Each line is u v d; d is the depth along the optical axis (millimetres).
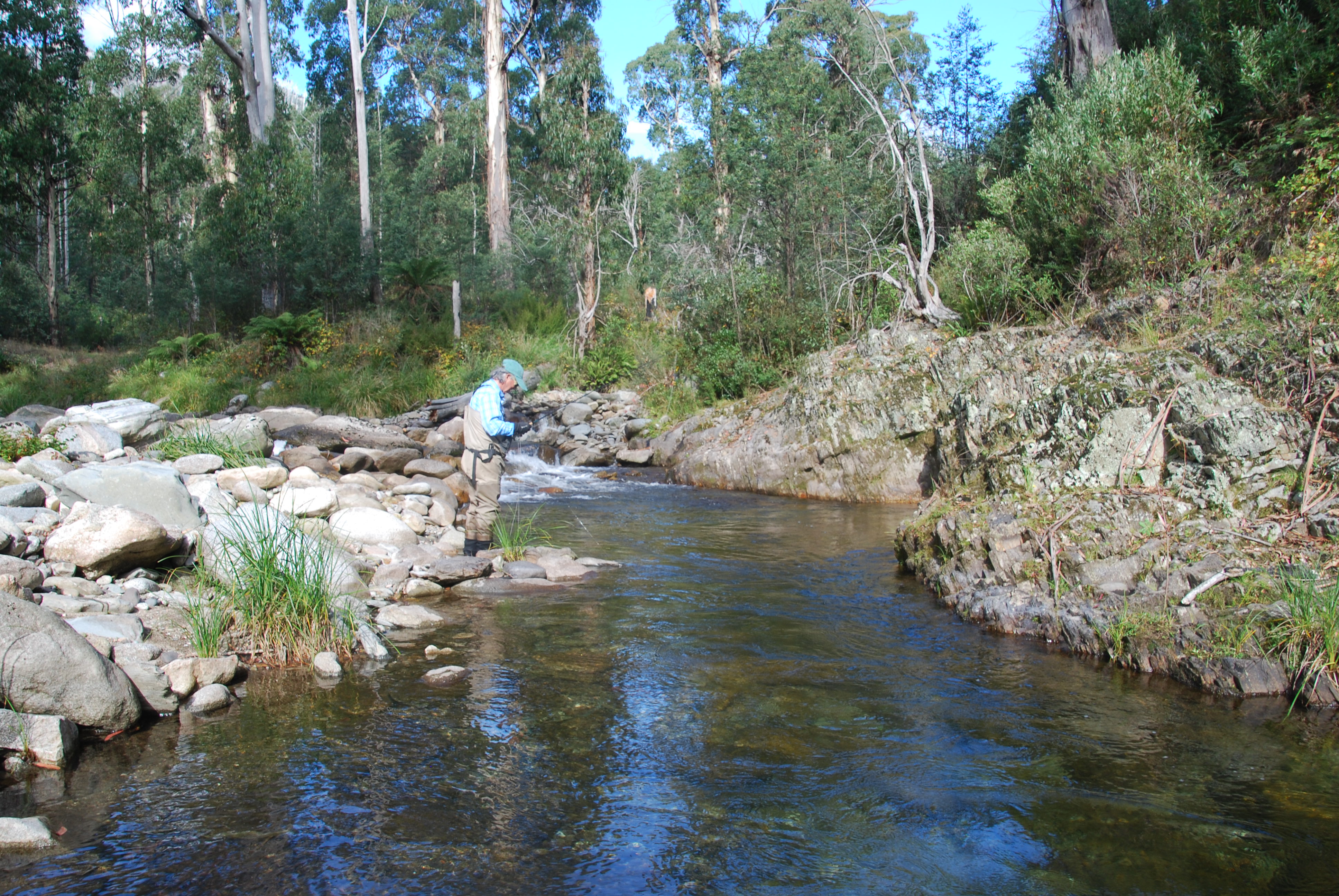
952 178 15672
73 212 36812
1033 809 3078
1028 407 6727
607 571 6828
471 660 4684
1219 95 10148
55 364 22953
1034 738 3682
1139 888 2592
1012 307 11016
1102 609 4855
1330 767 3385
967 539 5918
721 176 24594
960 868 2705
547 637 5090
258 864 2691
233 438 8656
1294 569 4523
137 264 35969
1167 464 5699
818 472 10805
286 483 7559
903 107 15898
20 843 2764
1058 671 4512
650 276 23438
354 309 25156
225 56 34500
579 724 3826
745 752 3547
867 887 2604
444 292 23562
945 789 3227
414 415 15289
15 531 4961
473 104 38281
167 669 4055
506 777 3318
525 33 28625
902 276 12914
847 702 4082
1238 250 8367
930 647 4918
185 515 5828
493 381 7176
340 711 3971
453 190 38625
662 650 4840
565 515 9492
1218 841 2852
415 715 3924
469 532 7074
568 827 2945
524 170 35688
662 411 15664
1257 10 9867
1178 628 4500
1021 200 11461
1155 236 8867
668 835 2898
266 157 26578
